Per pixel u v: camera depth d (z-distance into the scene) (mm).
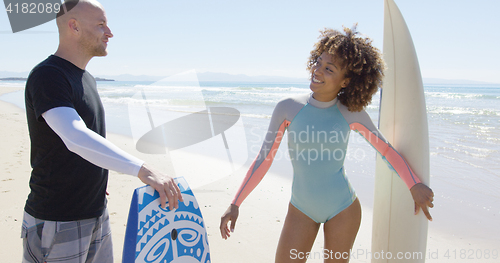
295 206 2004
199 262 1548
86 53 1624
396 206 2129
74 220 1561
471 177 4965
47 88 1393
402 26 2188
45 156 1496
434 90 50531
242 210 3834
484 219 3594
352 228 1938
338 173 1950
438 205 3990
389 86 2221
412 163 2049
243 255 2879
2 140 7129
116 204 3775
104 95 24594
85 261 1716
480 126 9672
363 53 1800
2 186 4148
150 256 1381
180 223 1498
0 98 22656
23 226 1587
